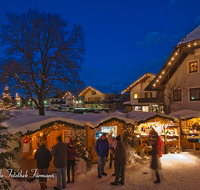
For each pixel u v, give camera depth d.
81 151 6.76
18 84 19.31
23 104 67.75
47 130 6.26
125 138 8.17
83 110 35.16
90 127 7.00
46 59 21.19
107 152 6.04
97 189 4.95
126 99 48.91
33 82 20.03
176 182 5.34
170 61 17.70
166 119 9.38
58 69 21.11
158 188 4.93
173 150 9.06
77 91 21.92
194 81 17.03
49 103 67.88
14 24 19.08
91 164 7.32
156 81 19.80
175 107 18.73
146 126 9.55
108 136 7.49
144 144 8.76
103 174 6.15
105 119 7.29
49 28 20.47
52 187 5.14
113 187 5.05
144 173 6.16
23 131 5.32
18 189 4.86
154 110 25.75
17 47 19.25
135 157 8.05
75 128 6.62
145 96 31.72
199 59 16.59
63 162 4.96
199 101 16.53
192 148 10.16
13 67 18.41
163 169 6.57
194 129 10.30
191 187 4.96
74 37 21.27
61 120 6.13
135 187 5.02
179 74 18.50
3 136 5.45
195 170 6.41
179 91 18.56
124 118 7.93
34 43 20.14
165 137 9.35
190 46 15.39
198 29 16.06
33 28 19.75
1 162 4.90
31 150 5.95
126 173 6.23
